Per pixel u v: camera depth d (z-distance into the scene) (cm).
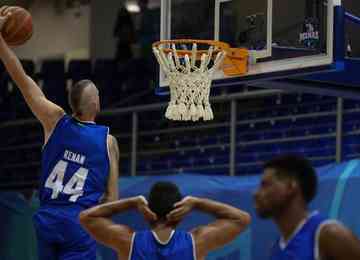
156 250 938
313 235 773
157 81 1711
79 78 3566
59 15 4281
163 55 1538
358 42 1731
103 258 2077
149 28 3950
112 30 4172
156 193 955
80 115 1196
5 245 2295
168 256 934
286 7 1591
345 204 1770
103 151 1182
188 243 945
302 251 773
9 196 2302
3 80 3384
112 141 1198
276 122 2647
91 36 4212
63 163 1178
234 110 2289
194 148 2616
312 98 2614
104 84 3506
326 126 2494
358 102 2459
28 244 2236
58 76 3588
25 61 3675
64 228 1159
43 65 3644
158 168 2798
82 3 4247
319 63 1525
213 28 1688
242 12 1653
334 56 1506
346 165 1820
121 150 2964
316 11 1557
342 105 2147
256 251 1877
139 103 3172
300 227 784
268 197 794
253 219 1898
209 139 2755
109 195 1191
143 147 2914
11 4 4188
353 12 1764
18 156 3097
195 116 1498
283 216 793
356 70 1691
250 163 2491
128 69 3534
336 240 759
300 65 1551
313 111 2598
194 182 2041
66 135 1182
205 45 1641
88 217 966
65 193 1169
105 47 4181
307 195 793
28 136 3155
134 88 3466
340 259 759
